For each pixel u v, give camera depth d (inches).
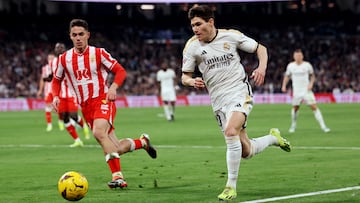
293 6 3179.1
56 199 470.0
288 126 1249.4
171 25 3176.7
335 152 767.1
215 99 480.1
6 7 3061.0
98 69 542.3
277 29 3213.6
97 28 3090.6
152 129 1240.8
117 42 2957.7
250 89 479.5
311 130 1136.2
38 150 861.8
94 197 474.3
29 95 2490.2
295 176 566.3
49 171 636.7
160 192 493.7
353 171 592.1
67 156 778.2
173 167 649.0
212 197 467.8
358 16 3139.8
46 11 3048.7
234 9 3206.2
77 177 439.2
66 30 3011.8
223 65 471.2
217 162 687.1
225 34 470.3
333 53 2918.3
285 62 2888.8
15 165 690.2
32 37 2856.8
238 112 465.1
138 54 2881.4
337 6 3171.8
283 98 2518.5
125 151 569.9
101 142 527.2
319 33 3120.1
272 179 550.9
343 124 1274.6
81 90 543.5
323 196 457.1
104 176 593.9
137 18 3147.1
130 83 2699.3
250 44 470.9
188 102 2503.7
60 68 550.6
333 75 2775.6
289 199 446.9
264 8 3191.4
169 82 1523.1
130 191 501.4
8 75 2554.1
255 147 506.3
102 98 542.9
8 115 1862.7
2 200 469.7
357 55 2896.2
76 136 906.7
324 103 2390.5
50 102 1247.5
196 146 879.7
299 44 2989.7
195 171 616.1
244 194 474.9
